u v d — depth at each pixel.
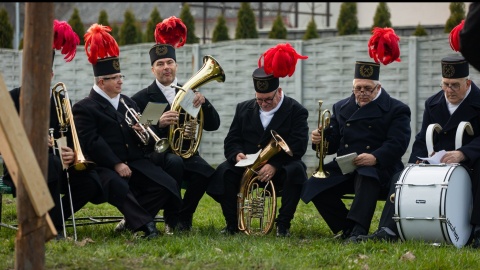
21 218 7.86
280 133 11.42
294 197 11.21
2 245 9.72
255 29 23.02
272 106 11.43
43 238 7.90
